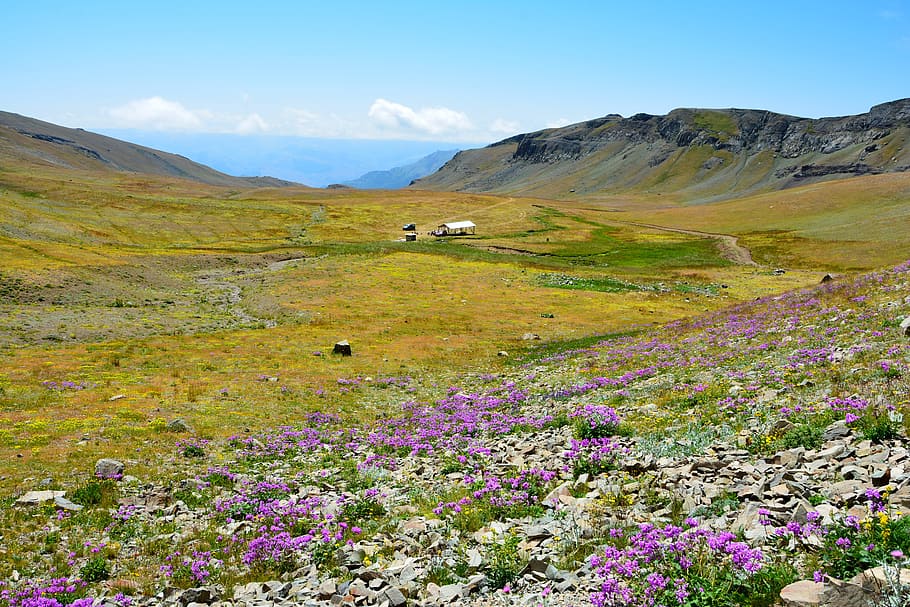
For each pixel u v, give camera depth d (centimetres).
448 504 1298
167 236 14188
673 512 1007
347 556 1091
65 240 11400
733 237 14488
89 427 2280
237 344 4547
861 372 1619
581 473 1360
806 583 652
